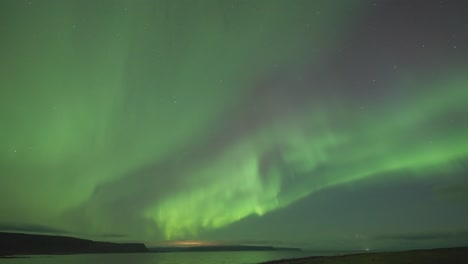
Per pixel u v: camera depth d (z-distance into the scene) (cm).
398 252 4500
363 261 3638
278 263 4584
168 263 8231
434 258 3422
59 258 11581
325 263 3722
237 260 9669
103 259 10962
